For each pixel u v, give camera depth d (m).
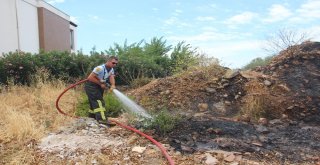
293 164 5.12
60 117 7.27
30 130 6.15
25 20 17.27
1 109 7.66
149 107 8.68
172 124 6.43
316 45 10.45
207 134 6.26
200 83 9.36
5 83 11.49
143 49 16.81
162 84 9.80
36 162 5.20
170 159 5.04
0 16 14.95
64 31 22.98
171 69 14.93
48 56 12.34
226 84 9.05
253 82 8.83
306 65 9.42
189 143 5.86
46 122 6.95
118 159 5.22
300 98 7.97
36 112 7.80
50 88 9.89
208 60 11.17
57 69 12.20
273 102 7.86
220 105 8.47
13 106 8.06
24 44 17.05
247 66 12.96
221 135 6.25
